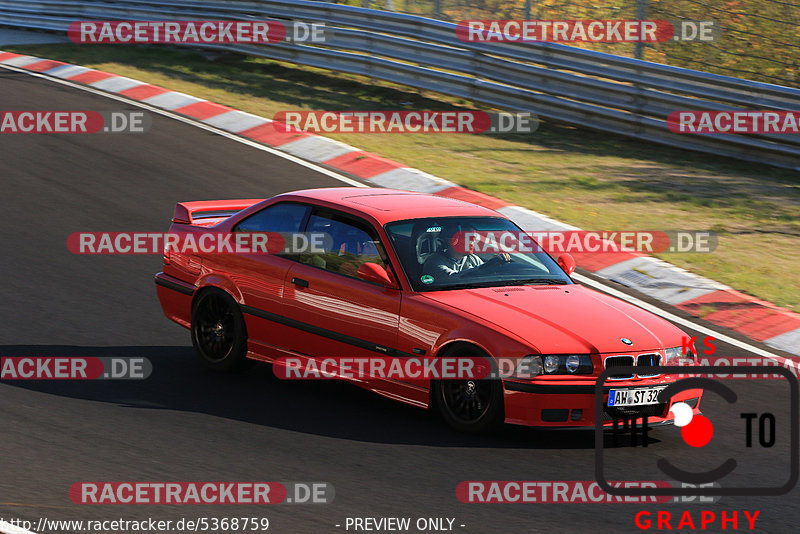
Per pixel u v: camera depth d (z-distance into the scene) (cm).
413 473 2266
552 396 2438
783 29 6981
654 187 5456
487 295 2669
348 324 2748
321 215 2920
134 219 4566
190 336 3334
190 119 6488
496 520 2027
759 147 6025
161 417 2578
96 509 1994
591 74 6531
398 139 6272
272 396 2811
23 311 3419
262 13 7962
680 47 7269
